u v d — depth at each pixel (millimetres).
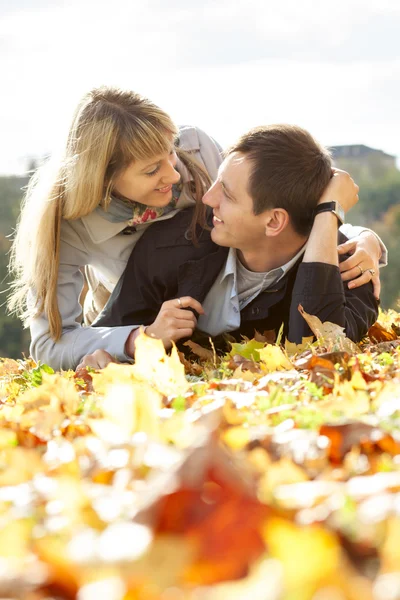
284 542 555
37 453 1105
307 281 2344
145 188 2484
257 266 2518
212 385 1619
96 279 3045
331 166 2525
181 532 694
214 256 2590
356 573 618
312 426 1050
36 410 1380
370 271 2568
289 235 2459
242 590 544
